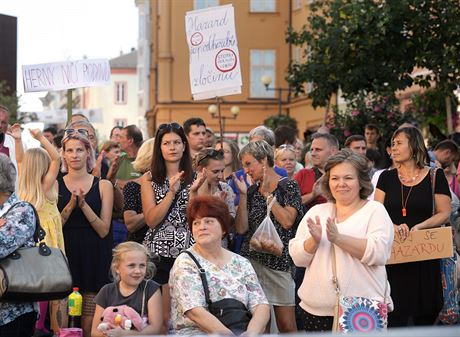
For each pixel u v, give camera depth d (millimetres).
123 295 8094
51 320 9906
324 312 7660
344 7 18922
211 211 7629
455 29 17469
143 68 78000
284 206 9602
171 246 9133
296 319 10852
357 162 7711
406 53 18031
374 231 7574
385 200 9383
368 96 21062
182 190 9297
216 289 7539
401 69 18062
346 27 18422
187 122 11617
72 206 9859
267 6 47438
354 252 7477
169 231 9188
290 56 47188
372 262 7492
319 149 11508
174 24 47469
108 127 104000
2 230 7688
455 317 9320
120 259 8055
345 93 18781
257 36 47375
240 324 7492
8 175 7910
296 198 9633
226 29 11969
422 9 17641
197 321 7426
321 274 7621
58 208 9992
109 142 15148
